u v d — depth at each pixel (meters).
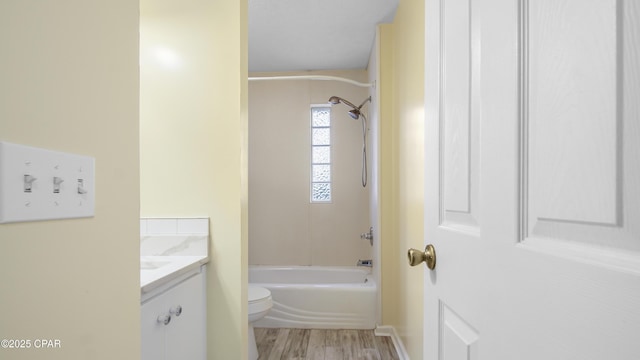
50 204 0.46
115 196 0.60
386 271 2.42
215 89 1.45
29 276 0.43
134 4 0.66
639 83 0.30
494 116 0.52
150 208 1.46
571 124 0.37
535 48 0.44
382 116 2.41
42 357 0.45
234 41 1.45
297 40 2.64
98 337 0.55
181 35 1.47
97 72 0.56
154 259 1.33
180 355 1.20
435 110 0.80
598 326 0.33
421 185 1.60
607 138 0.33
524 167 0.46
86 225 0.53
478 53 0.59
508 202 0.48
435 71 0.80
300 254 3.31
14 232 0.42
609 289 0.32
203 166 1.45
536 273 0.42
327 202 3.30
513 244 0.47
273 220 3.33
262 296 2.03
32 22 0.44
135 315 0.65
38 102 0.45
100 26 0.57
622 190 0.32
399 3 2.11
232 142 1.44
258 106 3.35
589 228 0.35
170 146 1.46
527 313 0.44
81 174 0.52
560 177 0.39
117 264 0.60
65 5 0.50
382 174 2.41
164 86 1.47
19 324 0.42
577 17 0.37
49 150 0.46
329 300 2.54
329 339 2.35
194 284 1.32
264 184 3.34
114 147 0.60
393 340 2.29
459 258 0.65
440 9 0.77
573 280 0.36
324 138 3.36
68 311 0.49
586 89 0.36
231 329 1.42
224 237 1.43
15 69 0.42
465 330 0.63
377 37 2.39
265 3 2.12
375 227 2.60
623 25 0.32
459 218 0.67
